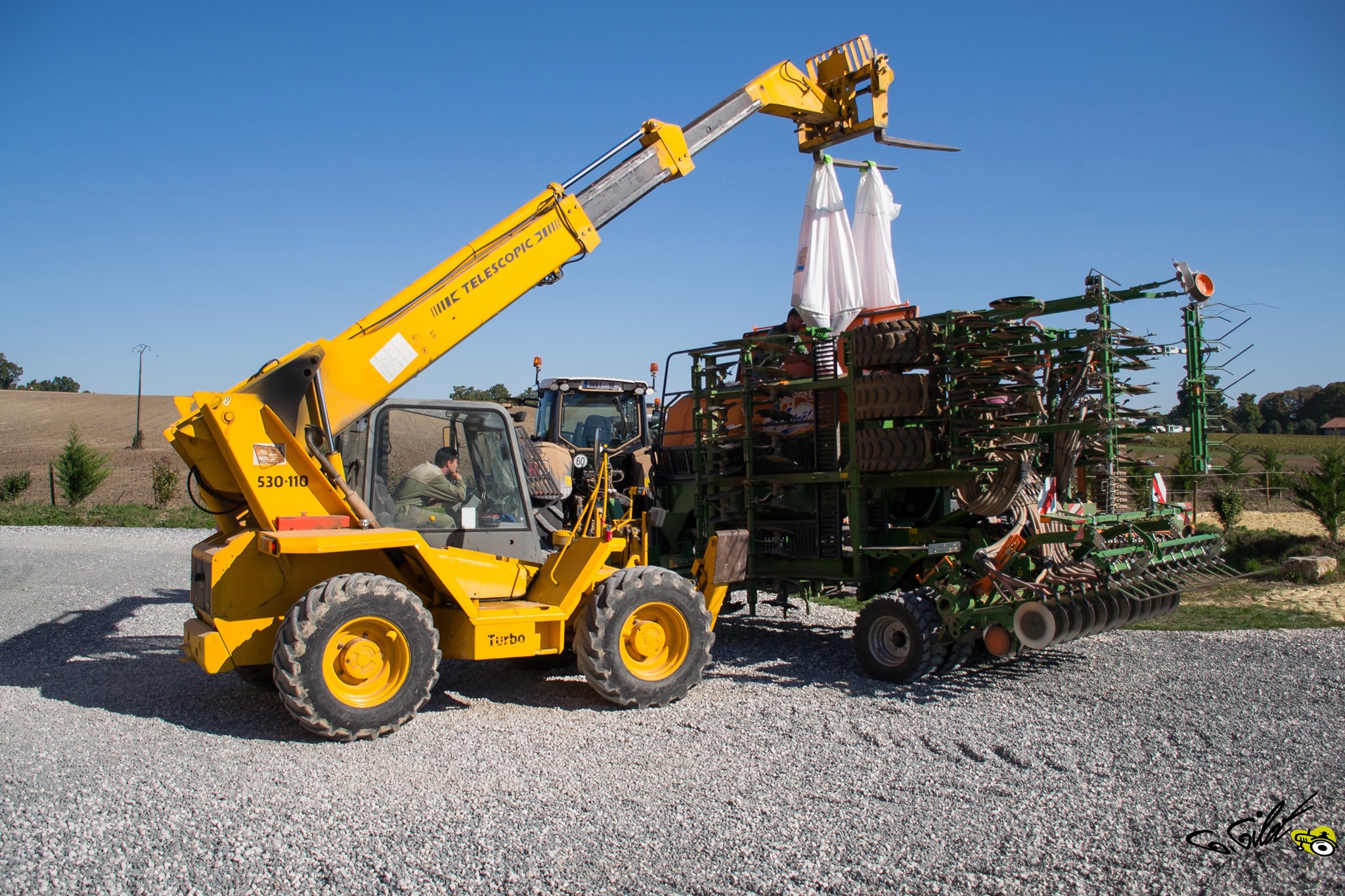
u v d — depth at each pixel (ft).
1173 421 25.17
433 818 13.38
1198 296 23.00
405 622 17.76
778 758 16.49
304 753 16.52
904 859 12.09
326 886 11.25
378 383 19.49
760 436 26.71
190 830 12.75
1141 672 23.25
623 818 13.50
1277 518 59.52
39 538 57.16
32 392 241.55
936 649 22.15
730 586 28.40
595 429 39.37
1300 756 16.44
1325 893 11.16
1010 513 22.99
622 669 19.93
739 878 11.49
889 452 23.59
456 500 21.16
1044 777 15.44
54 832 12.57
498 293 20.86
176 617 31.83
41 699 20.02
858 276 26.50
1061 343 21.11
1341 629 28.53
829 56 26.30
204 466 18.80
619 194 22.89
